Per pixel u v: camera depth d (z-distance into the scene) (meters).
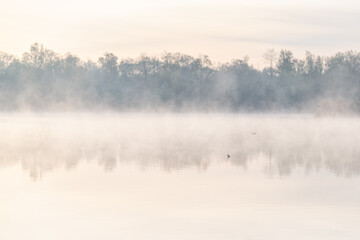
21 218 21.48
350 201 24.19
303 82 161.12
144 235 19.19
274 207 23.12
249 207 23.14
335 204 23.61
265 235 19.08
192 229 19.86
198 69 163.75
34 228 20.12
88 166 36.69
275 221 20.84
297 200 24.47
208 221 20.92
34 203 24.06
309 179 30.62
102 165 37.25
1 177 31.56
